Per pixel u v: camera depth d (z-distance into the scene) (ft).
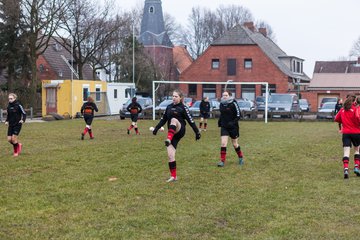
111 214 23.80
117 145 53.11
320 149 50.21
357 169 34.58
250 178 33.50
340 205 25.90
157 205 25.66
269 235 20.83
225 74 188.14
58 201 26.48
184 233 21.08
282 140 59.93
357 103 36.37
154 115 111.65
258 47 184.65
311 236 20.72
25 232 20.95
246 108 120.16
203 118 78.64
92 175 34.09
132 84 156.25
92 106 62.85
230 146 52.13
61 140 60.49
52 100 133.49
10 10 137.69
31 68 148.97
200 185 30.94
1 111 107.96
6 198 26.99
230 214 24.09
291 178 33.65
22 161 40.81
